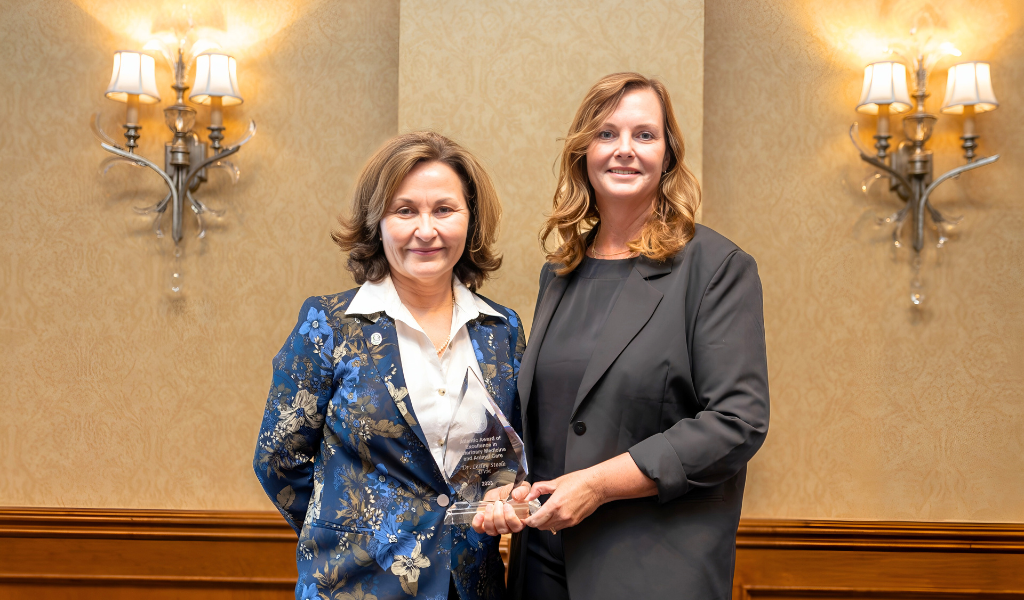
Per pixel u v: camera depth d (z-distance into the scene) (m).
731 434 1.26
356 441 1.33
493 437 1.35
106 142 2.64
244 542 2.63
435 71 2.46
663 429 1.36
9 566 2.67
